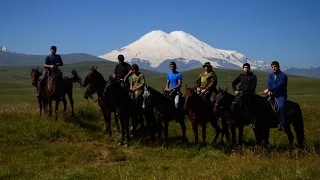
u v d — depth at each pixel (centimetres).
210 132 1852
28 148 1503
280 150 1320
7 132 1662
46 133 1678
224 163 1105
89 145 1582
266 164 995
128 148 1555
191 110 1434
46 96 1847
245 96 1278
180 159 1302
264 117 1295
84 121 1936
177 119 1578
